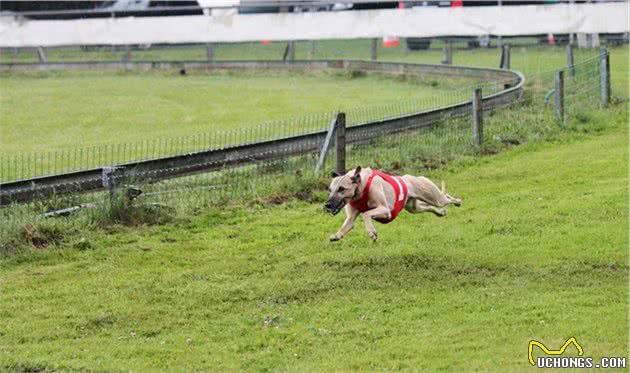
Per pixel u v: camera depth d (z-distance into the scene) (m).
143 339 10.91
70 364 10.13
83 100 31.67
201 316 11.56
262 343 10.67
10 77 38.50
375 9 40.66
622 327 10.60
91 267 13.26
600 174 18.50
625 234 14.14
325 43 46.59
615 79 30.98
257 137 23.23
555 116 23.64
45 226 14.12
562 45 39.81
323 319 11.33
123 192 15.16
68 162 20.12
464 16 37.19
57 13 40.88
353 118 25.88
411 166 18.86
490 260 13.22
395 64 35.81
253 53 44.00
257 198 16.44
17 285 12.55
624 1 36.28
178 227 15.02
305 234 14.77
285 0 41.88
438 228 14.89
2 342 10.80
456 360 9.91
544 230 14.59
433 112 21.41
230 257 13.72
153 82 36.72
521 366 9.66
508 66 34.47
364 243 14.23
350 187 12.01
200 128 25.72
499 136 21.52
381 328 10.95
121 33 40.19
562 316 11.03
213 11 39.69
